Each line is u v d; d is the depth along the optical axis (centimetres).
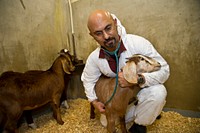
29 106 197
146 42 159
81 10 258
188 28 199
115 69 163
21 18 249
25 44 254
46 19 261
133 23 226
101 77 178
